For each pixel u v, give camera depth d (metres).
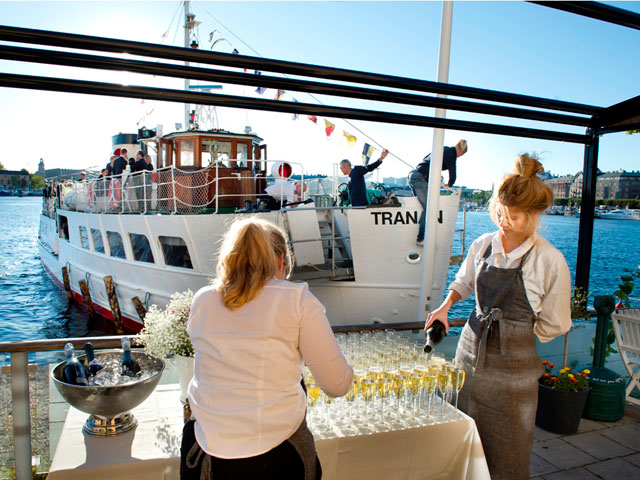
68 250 17.41
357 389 2.31
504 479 2.36
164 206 11.30
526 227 2.23
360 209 8.55
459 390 2.55
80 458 2.04
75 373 2.29
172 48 1.98
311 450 1.66
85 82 2.02
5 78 1.93
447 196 8.70
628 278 4.66
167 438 2.23
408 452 2.29
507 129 3.10
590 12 2.01
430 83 2.41
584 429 4.07
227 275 1.63
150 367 2.51
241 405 1.56
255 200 11.36
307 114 2.38
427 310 6.61
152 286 11.09
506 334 2.31
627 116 3.38
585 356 4.75
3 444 2.74
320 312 1.65
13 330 15.13
